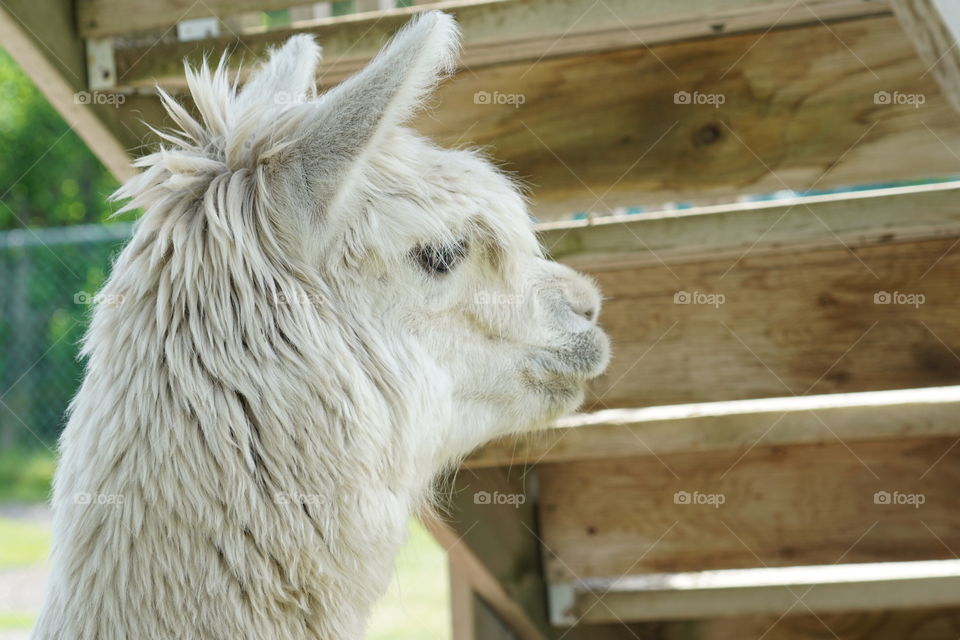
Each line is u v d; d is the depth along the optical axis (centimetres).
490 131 381
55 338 1284
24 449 1282
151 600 216
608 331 385
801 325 372
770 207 348
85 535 221
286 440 227
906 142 354
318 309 237
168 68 340
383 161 250
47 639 221
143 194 252
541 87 378
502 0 325
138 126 349
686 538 408
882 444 391
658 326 383
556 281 290
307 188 230
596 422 348
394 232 248
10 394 1277
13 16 318
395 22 331
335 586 232
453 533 372
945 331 361
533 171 380
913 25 278
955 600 365
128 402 226
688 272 380
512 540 402
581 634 427
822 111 359
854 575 379
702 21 336
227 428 225
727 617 445
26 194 1859
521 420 282
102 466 224
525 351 278
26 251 1282
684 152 370
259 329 231
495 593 407
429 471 271
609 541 414
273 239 235
